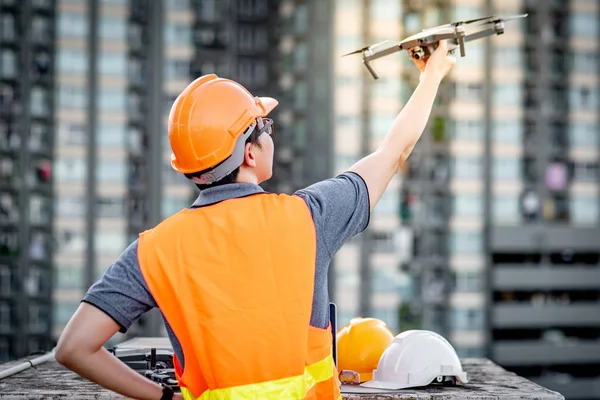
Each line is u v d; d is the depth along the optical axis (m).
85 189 65.94
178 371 2.96
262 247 2.81
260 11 69.31
